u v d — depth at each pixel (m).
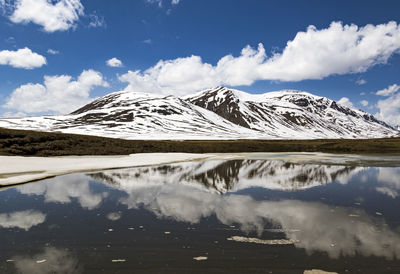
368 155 75.94
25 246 11.28
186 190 23.41
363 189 24.20
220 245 11.30
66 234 12.65
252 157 67.19
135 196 20.80
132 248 11.03
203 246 11.20
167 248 11.01
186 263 9.72
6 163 39.44
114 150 71.00
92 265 9.59
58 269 9.27
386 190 23.75
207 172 36.47
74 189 23.39
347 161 54.56
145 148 84.00
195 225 13.94
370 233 12.78
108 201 19.16
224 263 9.70
